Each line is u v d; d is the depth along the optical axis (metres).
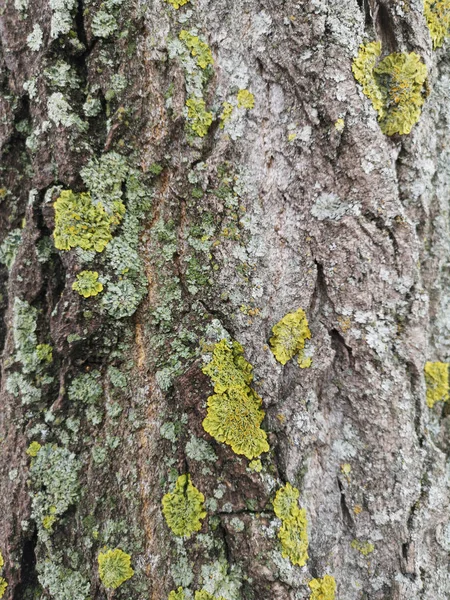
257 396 0.24
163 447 0.25
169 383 0.25
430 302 0.29
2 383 0.26
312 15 0.24
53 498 0.25
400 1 0.25
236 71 0.25
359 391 0.25
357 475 0.25
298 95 0.24
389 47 0.26
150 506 0.25
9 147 0.27
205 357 0.24
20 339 0.26
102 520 0.25
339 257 0.25
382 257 0.25
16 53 0.26
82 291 0.24
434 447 0.26
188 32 0.25
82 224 0.24
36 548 0.25
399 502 0.25
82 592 0.24
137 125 0.25
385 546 0.25
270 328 0.25
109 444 0.25
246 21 0.25
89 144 0.25
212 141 0.25
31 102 0.26
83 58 0.25
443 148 0.29
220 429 0.24
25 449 0.25
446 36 0.28
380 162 0.24
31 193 0.26
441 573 0.26
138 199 0.25
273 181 0.25
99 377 0.26
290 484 0.25
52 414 0.25
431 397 0.28
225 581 0.24
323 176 0.25
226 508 0.24
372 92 0.24
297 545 0.24
